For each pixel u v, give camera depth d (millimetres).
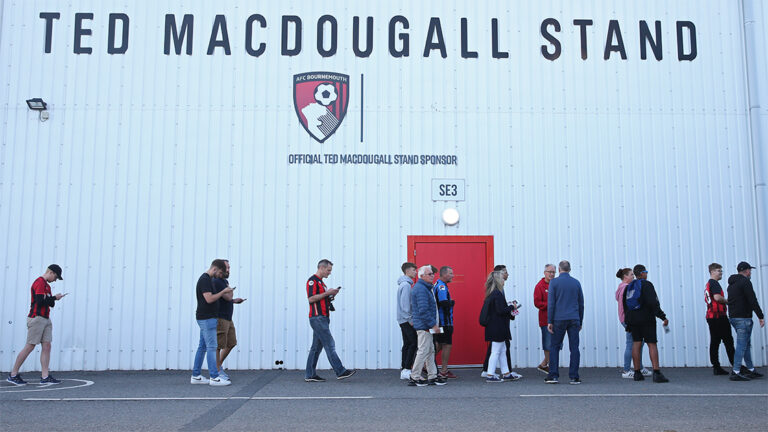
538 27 11969
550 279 10531
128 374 10438
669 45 12008
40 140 11250
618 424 6289
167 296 11023
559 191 11570
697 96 11906
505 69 11852
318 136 11523
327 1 11859
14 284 10867
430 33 11859
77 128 11320
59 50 11500
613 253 11438
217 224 11227
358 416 6695
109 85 11461
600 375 10203
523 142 11680
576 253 11422
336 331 11062
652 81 11906
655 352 9391
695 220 11562
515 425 6242
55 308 10867
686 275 11414
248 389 8695
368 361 11023
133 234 11125
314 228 11297
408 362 9703
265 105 11562
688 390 8469
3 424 6312
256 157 11430
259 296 11094
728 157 11758
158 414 6820
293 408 7164
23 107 11320
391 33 11844
